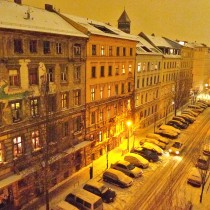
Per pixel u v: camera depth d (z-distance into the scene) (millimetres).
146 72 46938
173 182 28391
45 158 21453
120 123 39875
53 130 25984
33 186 24000
